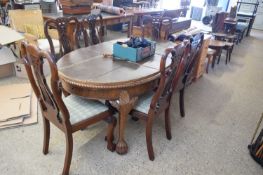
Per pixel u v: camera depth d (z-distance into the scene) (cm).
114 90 147
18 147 175
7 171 154
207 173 165
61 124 141
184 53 151
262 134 180
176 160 175
